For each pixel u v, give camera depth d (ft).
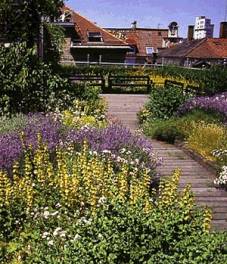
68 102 43.42
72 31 133.59
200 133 35.99
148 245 12.82
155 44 218.79
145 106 52.44
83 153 23.27
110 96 74.23
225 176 26.71
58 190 20.90
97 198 19.76
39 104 41.78
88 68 98.94
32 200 20.03
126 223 13.42
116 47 134.92
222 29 185.57
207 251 12.64
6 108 40.16
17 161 22.68
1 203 19.51
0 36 46.60
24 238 18.08
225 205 24.23
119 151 25.77
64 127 30.12
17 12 45.83
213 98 48.83
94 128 30.01
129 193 21.03
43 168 22.17
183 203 17.02
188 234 13.78
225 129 37.65
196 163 32.48
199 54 170.30
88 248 13.00
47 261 14.14
